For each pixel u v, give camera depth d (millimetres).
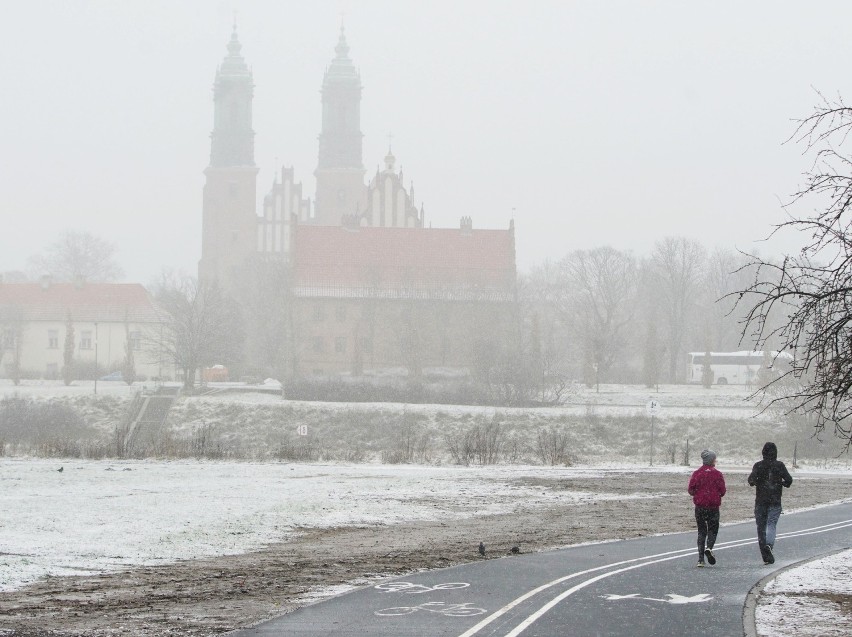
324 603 46656
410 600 47375
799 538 74125
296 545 69500
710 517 58562
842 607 45656
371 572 56875
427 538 74062
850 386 44406
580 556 63562
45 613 44625
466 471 145750
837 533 77688
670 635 39188
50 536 70000
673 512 94375
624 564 59719
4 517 80312
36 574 55344
